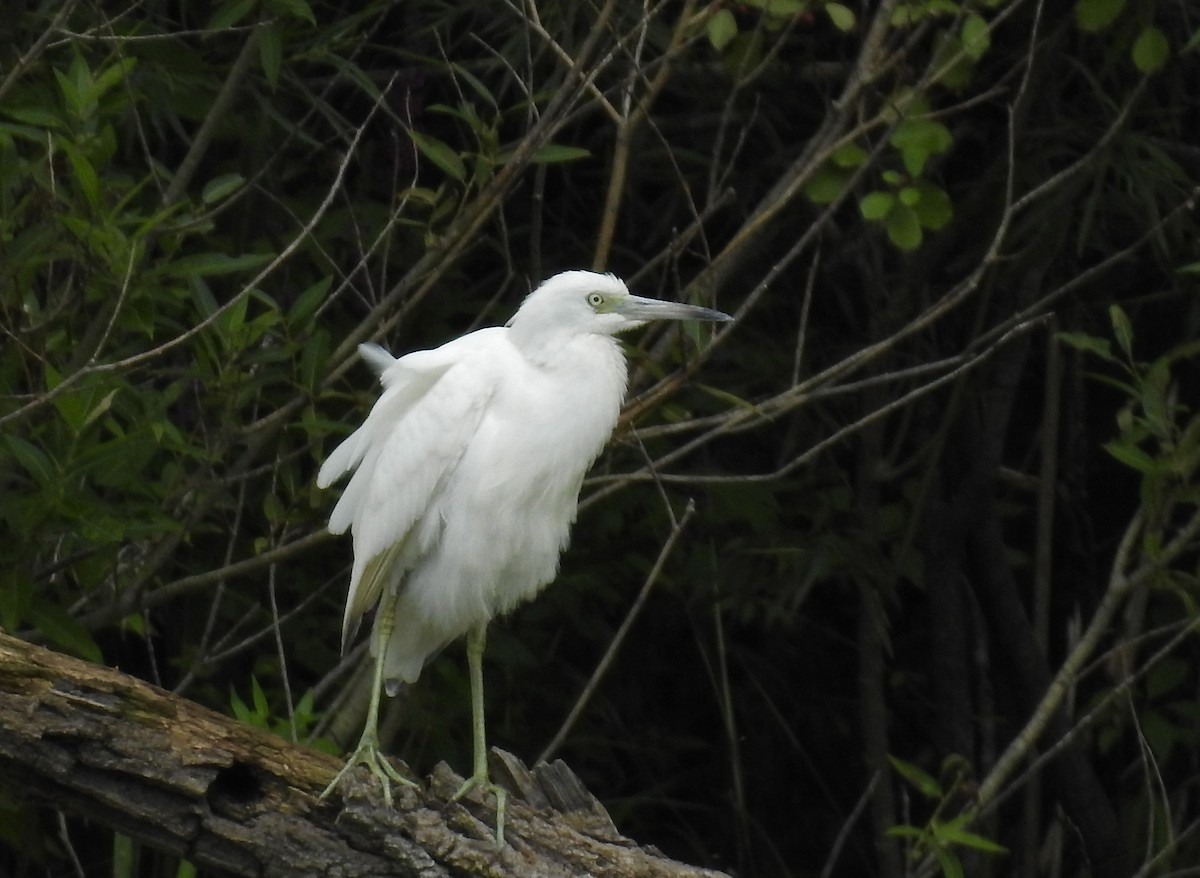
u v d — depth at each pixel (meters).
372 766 6.36
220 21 8.71
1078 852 13.33
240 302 8.23
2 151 8.45
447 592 7.51
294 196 11.62
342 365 8.77
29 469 7.74
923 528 12.57
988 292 11.67
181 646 11.30
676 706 13.98
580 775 13.11
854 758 14.00
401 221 9.18
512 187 8.91
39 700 5.69
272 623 10.28
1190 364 12.83
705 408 11.59
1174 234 11.41
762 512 11.35
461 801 6.23
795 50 12.37
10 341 8.20
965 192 12.38
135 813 5.82
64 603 9.27
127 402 8.58
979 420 12.34
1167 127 11.69
